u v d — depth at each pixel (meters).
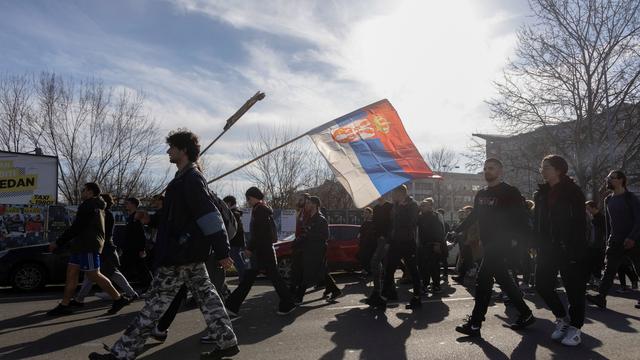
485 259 5.68
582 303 5.26
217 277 6.94
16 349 5.12
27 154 17.44
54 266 10.33
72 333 5.88
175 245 4.16
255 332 5.92
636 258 7.78
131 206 8.67
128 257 8.56
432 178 8.06
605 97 19.66
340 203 37.34
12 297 9.27
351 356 4.82
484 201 5.75
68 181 26.84
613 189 7.67
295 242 8.44
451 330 5.99
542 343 5.32
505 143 23.23
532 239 5.64
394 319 6.70
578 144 20.38
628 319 6.66
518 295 5.90
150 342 5.39
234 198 8.95
